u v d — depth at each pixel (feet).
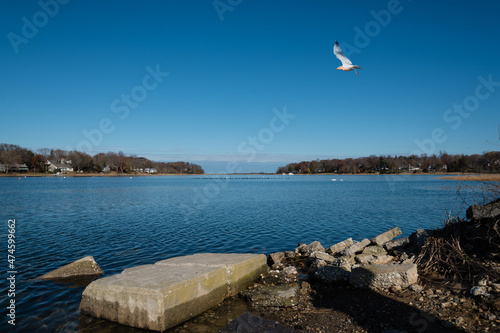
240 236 56.54
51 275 33.04
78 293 28.48
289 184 305.12
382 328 20.15
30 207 99.45
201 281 24.29
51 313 24.27
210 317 23.45
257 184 309.63
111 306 22.66
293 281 31.14
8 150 449.48
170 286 21.90
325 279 29.17
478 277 24.21
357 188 221.25
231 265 27.91
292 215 83.71
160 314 20.97
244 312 24.25
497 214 27.68
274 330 21.15
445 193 160.97
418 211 91.25
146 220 74.64
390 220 74.90
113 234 57.16
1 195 145.69
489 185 31.17
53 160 505.66
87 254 43.06
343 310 23.53
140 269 26.78
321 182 349.61
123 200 127.75
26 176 428.97
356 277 27.27
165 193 173.17
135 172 585.22
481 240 28.53
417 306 22.38
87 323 22.56
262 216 81.97
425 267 29.12
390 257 34.71
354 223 70.69
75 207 101.14
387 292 25.44
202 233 58.80
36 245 48.01
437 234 32.60
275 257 39.68
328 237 56.59
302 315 23.30
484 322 18.95
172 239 53.36
